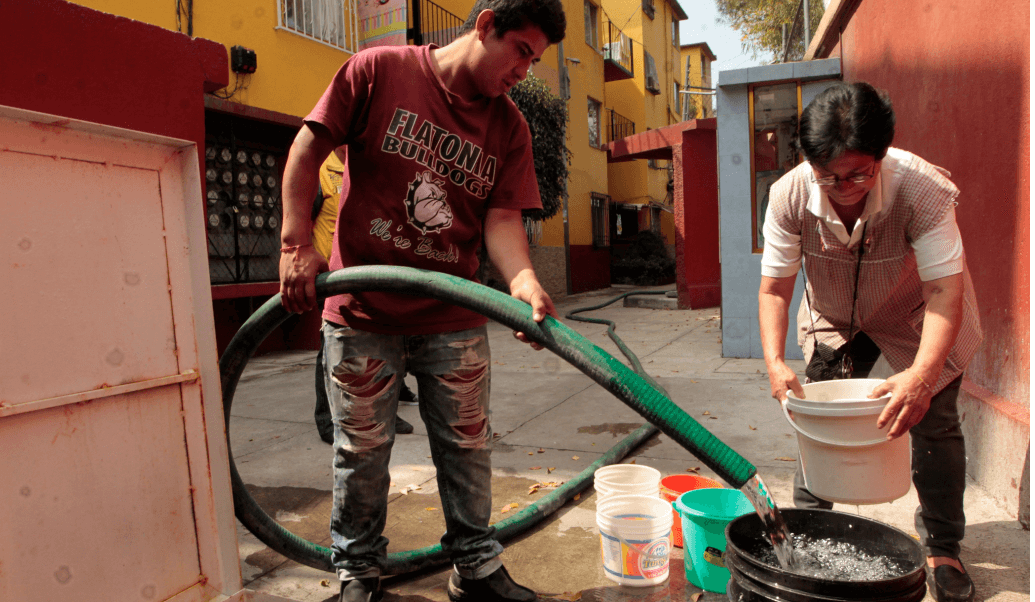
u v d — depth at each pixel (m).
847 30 5.64
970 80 2.99
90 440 1.28
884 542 1.54
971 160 2.98
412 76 1.66
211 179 6.53
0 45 1.67
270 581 2.10
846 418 1.56
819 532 1.63
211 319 1.47
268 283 6.77
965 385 2.94
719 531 1.87
